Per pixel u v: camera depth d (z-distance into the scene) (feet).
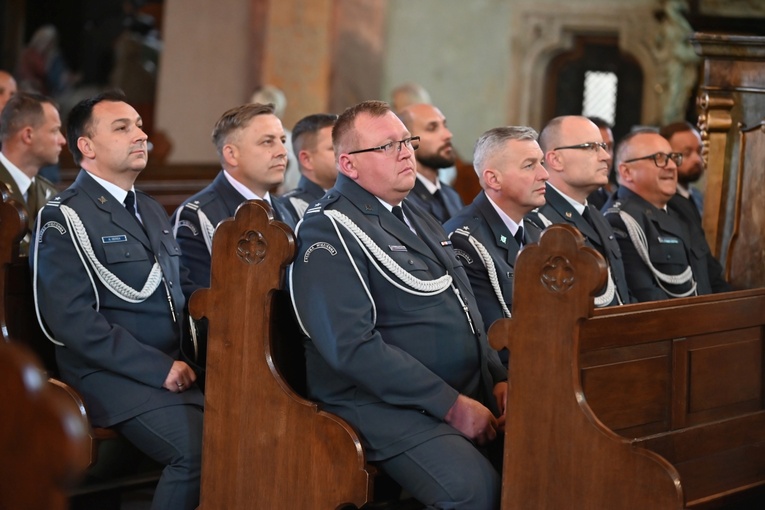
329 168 17.90
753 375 13.58
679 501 10.62
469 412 12.32
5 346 6.03
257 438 12.53
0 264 13.23
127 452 14.71
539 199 14.48
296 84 39.58
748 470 13.42
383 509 13.67
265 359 12.46
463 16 39.40
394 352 12.35
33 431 5.77
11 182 17.06
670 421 12.44
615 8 37.40
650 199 17.04
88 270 13.55
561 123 15.87
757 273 16.99
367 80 39.60
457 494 11.85
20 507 5.81
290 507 12.35
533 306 11.46
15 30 42.78
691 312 12.58
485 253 14.25
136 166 14.20
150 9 42.52
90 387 13.39
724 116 17.48
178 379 13.38
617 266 15.84
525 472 11.54
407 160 13.16
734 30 23.91
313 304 12.45
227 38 40.98
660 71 35.42
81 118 14.12
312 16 39.34
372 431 12.35
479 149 14.74
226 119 15.96
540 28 38.63
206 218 15.61
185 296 14.99
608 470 11.03
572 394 11.21
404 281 12.80
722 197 17.62
